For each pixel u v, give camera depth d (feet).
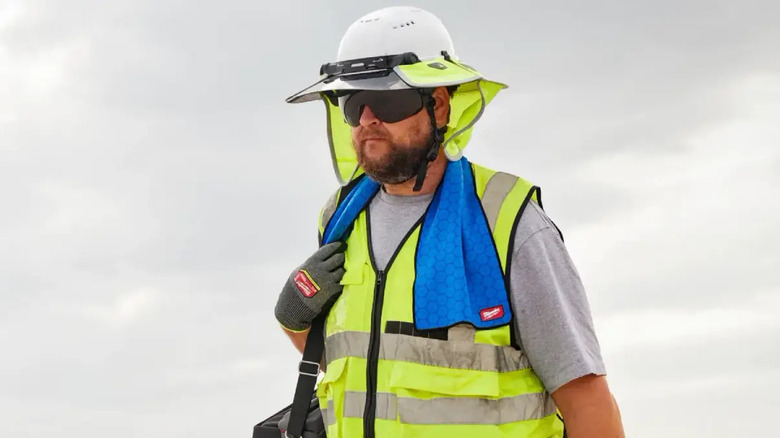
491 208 10.44
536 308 10.12
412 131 10.49
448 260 10.29
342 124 11.56
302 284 11.10
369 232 11.04
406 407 10.09
